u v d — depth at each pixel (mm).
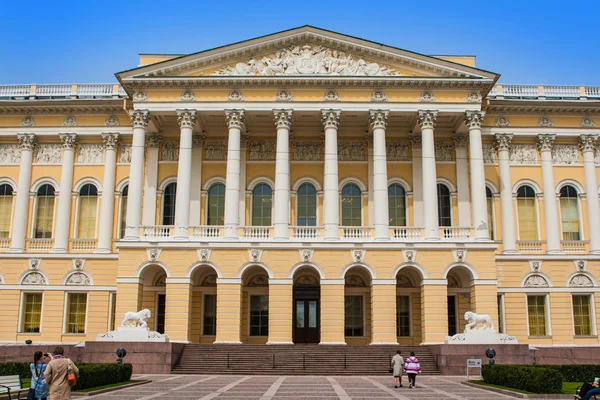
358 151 49938
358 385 29219
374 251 43562
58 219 49469
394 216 49281
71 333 47688
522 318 47250
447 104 45938
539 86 51000
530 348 38656
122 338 39156
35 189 50625
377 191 44688
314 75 45844
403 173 49625
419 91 46094
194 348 39875
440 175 49406
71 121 50875
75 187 50375
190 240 43688
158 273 46594
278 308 42781
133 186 44750
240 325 42719
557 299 47562
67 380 15859
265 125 49531
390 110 45781
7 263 48688
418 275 45469
